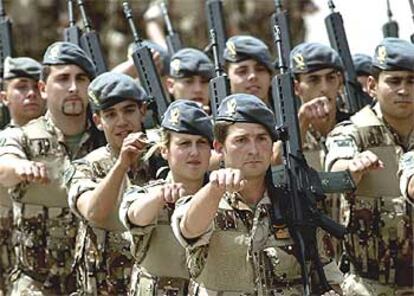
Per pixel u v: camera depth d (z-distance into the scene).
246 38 28.36
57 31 43.84
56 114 25.92
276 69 29.19
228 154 21.34
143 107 24.62
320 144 26.83
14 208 26.25
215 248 21.16
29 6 43.50
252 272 21.25
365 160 23.22
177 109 22.06
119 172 22.92
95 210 23.31
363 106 28.27
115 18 42.44
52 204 25.91
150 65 26.70
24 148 25.73
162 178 23.23
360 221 25.31
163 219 22.25
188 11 41.50
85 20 28.88
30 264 26.14
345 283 25.62
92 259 24.41
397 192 25.14
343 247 25.58
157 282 22.33
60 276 26.12
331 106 27.41
